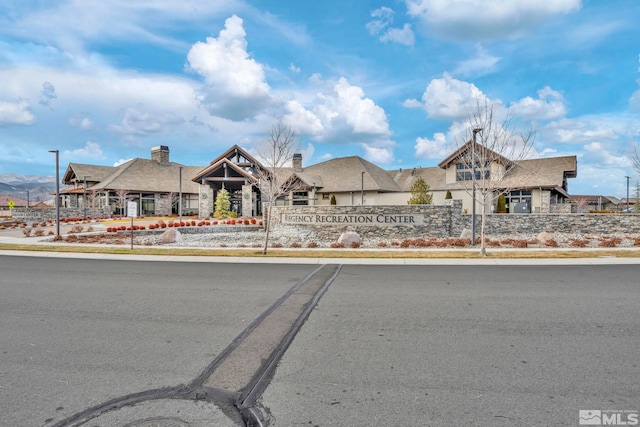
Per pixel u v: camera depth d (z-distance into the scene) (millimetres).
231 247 17422
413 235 21656
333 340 5219
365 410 3449
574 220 22016
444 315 6359
